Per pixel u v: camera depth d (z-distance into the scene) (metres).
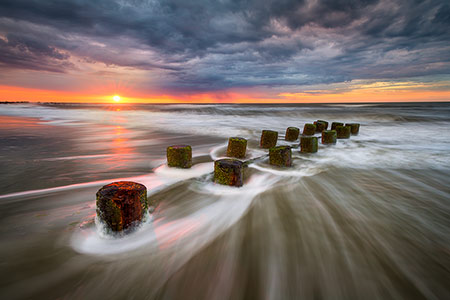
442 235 2.95
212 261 2.44
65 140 9.69
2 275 2.16
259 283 2.17
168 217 3.33
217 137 11.41
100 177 4.99
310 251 2.62
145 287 2.10
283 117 24.52
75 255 2.44
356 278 2.23
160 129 14.14
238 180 4.35
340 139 11.12
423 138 11.46
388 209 3.66
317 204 3.82
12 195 3.95
